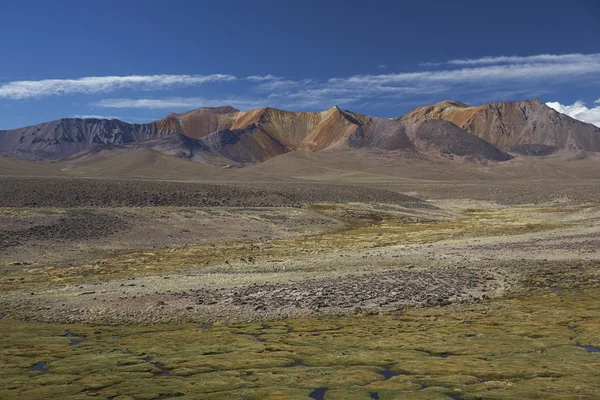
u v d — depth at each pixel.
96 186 124.06
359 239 96.62
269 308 46.06
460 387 26.66
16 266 67.81
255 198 137.25
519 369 29.23
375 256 74.50
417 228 114.81
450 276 57.78
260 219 113.62
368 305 46.84
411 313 44.38
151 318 43.91
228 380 28.45
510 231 102.94
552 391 25.55
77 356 33.34
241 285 54.22
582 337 35.75
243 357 32.62
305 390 26.89
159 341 36.72
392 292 50.75
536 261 67.75
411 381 27.92
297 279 57.12
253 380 28.50
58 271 65.12
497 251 77.06
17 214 88.94
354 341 35.94
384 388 26.89
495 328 38.78
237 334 38.50
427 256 73.62
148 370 30.53
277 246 88.38
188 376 29.61
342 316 43.88
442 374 28.84
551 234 94.50
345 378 28.48
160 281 57.59
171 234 94.50
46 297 51.03
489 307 45.75
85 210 99.62
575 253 72.75
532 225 112.31
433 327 39.44
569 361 30.69
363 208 141.38
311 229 111.12
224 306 46.69
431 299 48.59
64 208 101.50
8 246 75.00
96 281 58.84
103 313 45.47
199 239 94.12
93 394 26.70
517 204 179.62
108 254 78.62
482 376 28.45
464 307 46.06
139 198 120.38
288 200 142.25
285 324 41.25
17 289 54.78
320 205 142.50
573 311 43.38
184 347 35.19
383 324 40.69
